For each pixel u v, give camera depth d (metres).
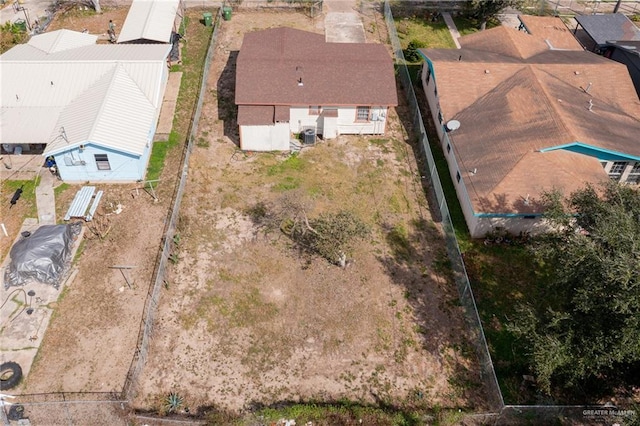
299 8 51.88
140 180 33.53
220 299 27.33
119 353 24.97
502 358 25.61
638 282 18.97
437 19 51.81
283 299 27.50
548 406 22.86
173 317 26.44
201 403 23.39
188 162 34.75
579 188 29.47
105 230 30.33
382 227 31.53
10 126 33.44
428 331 26.56
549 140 32.22
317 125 37.28
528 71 37.75
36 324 25.91
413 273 29.16
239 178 34.09
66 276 28.00
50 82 35.66
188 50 45.53
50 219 30.94
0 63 36.16
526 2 52.72
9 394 23.36
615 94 37.84
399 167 35.66
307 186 33.81
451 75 38.19
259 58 37.88
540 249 24.00
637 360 21.50
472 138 34.38
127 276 28.17
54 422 22.50
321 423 22.61
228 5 51.28
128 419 22.58
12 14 48.75
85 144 31.20
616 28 47.19
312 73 37.12
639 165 33.25
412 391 24.25
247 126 34.84
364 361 25.23
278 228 31.03
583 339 21.00
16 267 27.25
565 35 45.94
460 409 23.58
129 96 35.16
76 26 47.94
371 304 27.53
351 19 51.00
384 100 36.09
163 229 30.66
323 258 29.52
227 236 30.47
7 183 33.06
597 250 20.92
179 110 39.09
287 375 24.53
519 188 30.48
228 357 25.06
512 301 27.98
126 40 41.66
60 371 24.20
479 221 30.20
